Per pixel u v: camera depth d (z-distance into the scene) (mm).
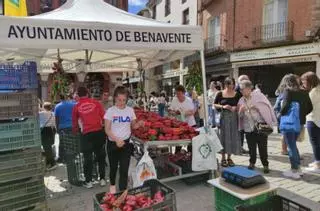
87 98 5391
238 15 18031
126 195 3111
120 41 4676
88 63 8141
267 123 5660
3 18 4027
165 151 6387
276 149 7809
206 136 5258
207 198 4742
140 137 5109
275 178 5512
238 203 3221
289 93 5383
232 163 6289
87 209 4461
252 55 17266
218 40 20219
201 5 22375
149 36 4859
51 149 6734
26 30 4156
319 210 4125
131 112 4695
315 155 5906
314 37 14383
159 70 27141
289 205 3057
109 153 4684
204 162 5207
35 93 3928
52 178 6051
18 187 3820
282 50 15797
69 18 4812
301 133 6254
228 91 6133
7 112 3693
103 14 5270
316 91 5703
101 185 5461
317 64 14367
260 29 16828
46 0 24859
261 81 17641
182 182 5512
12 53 6258
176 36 5066
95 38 4527
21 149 3830
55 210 4441
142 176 4676
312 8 14406
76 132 5406
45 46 4250
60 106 6480
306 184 5191
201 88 5793
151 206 2871
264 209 3043
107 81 18453
